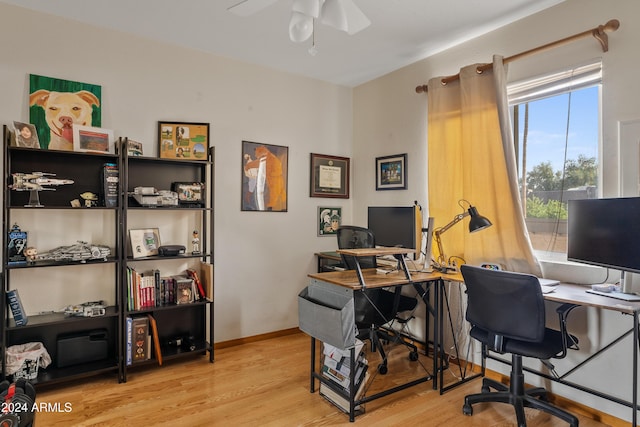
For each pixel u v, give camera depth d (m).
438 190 3.12
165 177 3.08
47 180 2.47
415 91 3.52
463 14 2.65
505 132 2.62
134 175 2.96
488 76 2.77
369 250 2.39
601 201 2.09
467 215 2.76
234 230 3.45
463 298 3.01
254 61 3.52
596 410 2.25
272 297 3.68
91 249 2.62
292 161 3.82
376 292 2.87
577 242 2.24
